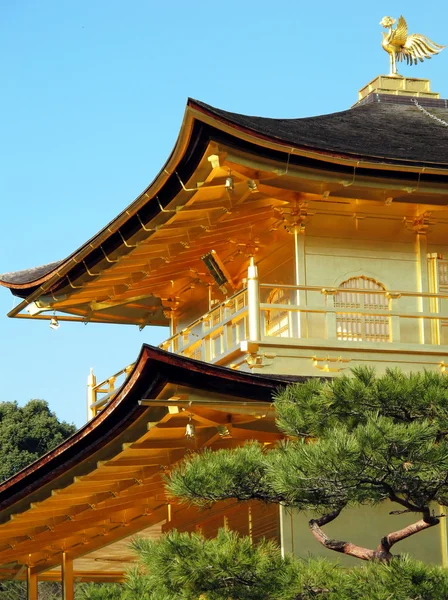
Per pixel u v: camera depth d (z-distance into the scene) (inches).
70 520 1117.7
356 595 653.9
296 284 1005.8
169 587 691.4
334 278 1016.2
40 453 2564.0
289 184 970.7
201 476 695.1
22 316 1336.1
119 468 957.8
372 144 1048.8
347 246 1026.1
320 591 672.4
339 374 936.9
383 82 1286.9
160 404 819.4
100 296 1294.3
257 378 823.1
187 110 878.4
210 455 716.0
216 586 682.8
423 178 979.3
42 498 1045.2
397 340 975.6
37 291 1256.2
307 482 653.3
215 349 1189.7
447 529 925.2
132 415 859.4
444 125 1195.9
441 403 673.6
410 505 679.7
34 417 2605.8
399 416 693.9
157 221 1048.8
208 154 911.0
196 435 903.1
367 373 697.0
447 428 677.3
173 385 815.1
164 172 962.1
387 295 974.4
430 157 1003.9
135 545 715.4
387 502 920.9
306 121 1133.1
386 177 970.7
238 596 677.3
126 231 1101.1
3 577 1373.0
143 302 1357.0
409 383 684.7
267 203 1008.9
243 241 1077.8
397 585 637.3
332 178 957.2
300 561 713.6
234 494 705.0
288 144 917.8
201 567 674.8
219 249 1117.1
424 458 641.0
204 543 701.9
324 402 693.9
